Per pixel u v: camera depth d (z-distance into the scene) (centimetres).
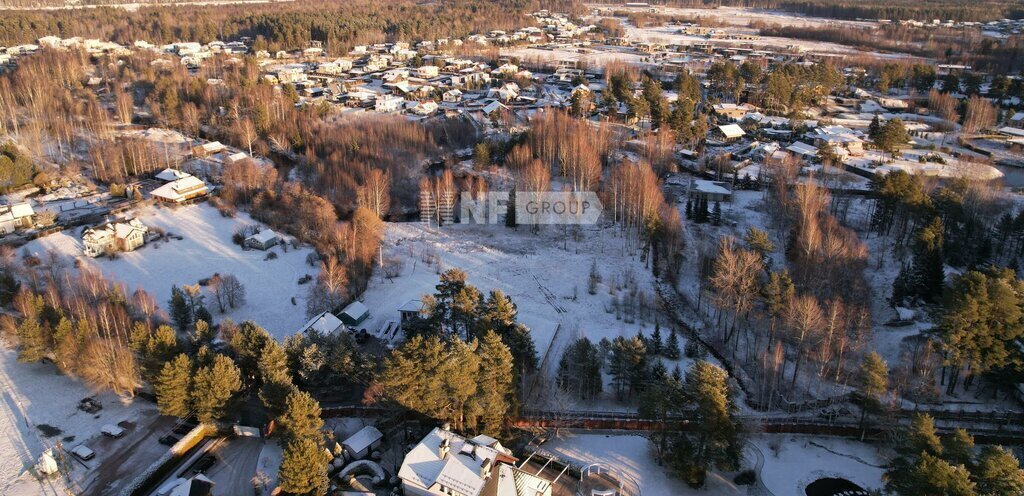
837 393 9600
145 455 8450
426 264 13675
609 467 8294
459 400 8312
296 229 14712
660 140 18950
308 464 7356
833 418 9000
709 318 11781
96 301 10875
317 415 8150
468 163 19038
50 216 14838
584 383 9419
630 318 11769
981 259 12625
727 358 10631
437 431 8100
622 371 9456
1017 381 9050
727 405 7900
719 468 7806
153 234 14512
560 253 14288
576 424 8988
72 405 9344
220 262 13562
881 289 12088
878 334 10788
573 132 18612
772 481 8094
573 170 16688
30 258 12900
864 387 8706
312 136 19400
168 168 17962
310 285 12712
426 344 8312
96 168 17625
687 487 8000
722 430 7756
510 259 13962
